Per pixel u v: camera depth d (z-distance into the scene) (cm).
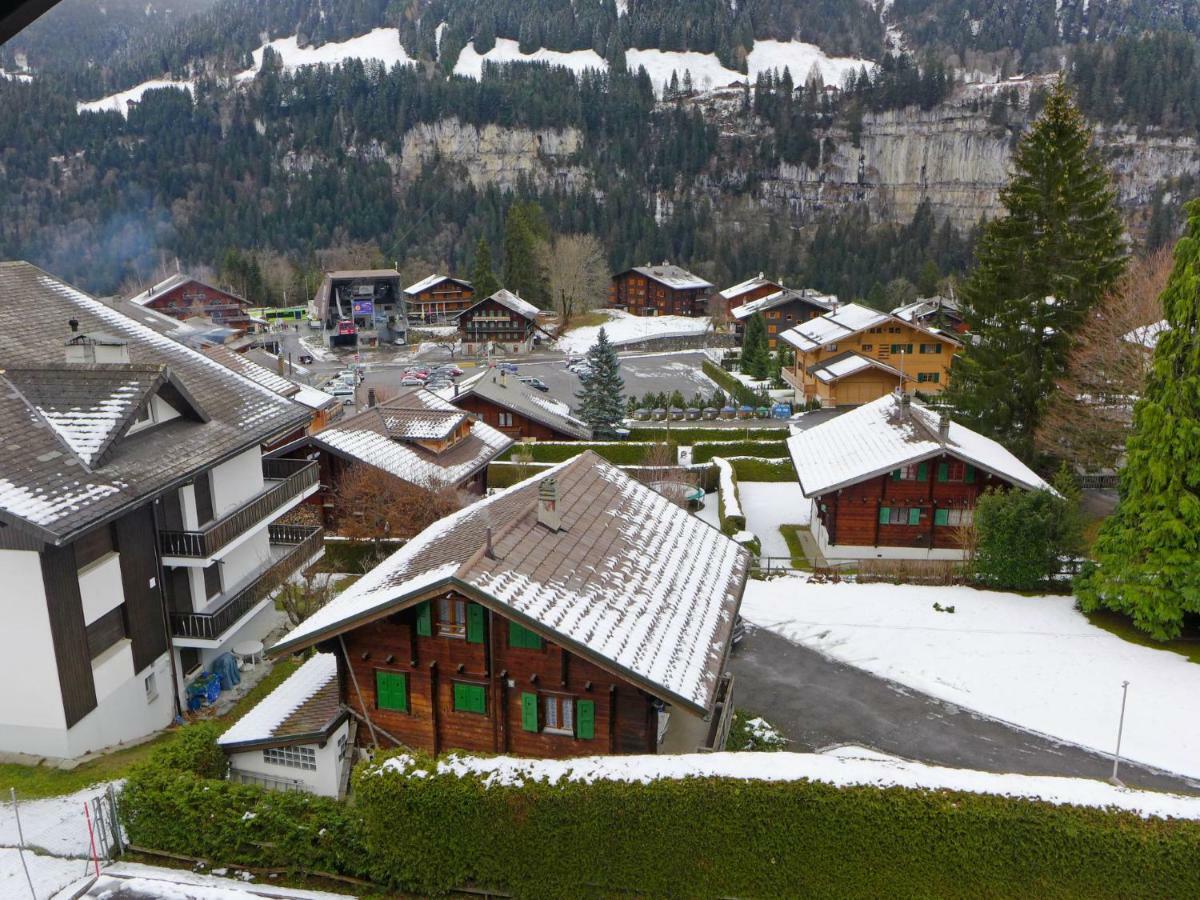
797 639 3441
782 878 1800
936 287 14162
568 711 2192
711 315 15212
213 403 3155
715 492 5938
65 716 2361
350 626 2150
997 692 3023
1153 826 1711
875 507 4438
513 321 12862
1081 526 3841
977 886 1755
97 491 2383
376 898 1895
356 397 7669
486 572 2042
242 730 2322
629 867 1819
